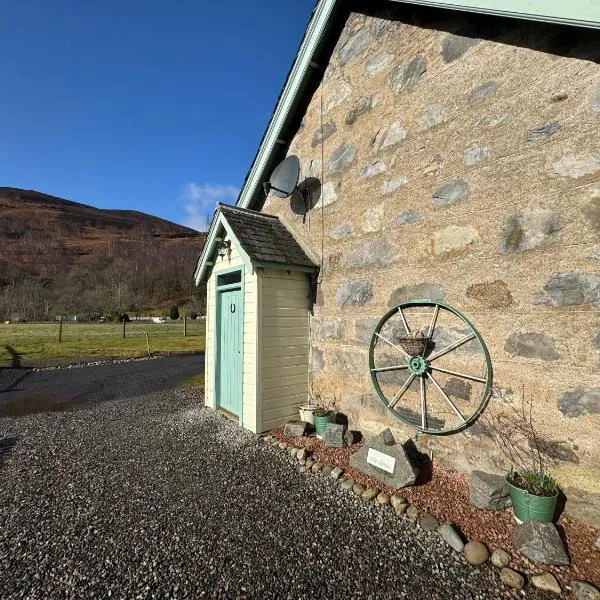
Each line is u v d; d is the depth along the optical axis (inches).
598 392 97.2
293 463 148.6
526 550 89.3
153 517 112.0
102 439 184.4
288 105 214.8
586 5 91.9
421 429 139.3
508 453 114.9
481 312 122.6
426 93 144.6
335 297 184.1
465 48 132.3
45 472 145.3
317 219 198.1
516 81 117.3
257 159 241.8
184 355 546.9
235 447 167.3
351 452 154.1
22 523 109.5
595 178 99.8
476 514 107.0
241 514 113.1
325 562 91.6
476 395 123.5
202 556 94.3
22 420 223.5
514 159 116.3
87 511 115.9
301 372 197.0
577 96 104.2
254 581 85.7
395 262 153.0
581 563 86.7
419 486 123.7
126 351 558.9
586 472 98.7
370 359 160.4
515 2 104.8
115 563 91.8
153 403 261.9
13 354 510.9
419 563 90.4
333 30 193.9
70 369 425.1
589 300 99.4
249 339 187.9
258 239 189.6
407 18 154.9
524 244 112.7
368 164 168.4
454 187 132.4
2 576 87.7
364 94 173.9
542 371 107.7
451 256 132.2
